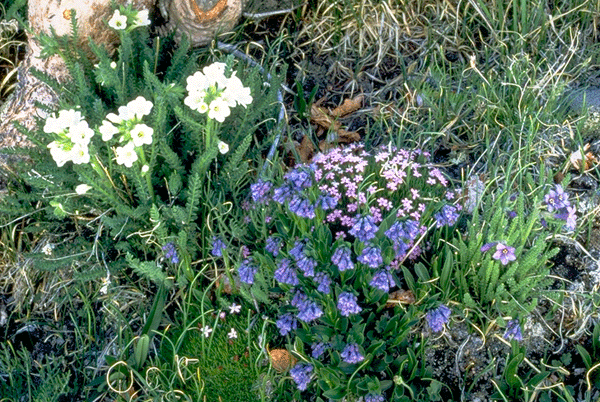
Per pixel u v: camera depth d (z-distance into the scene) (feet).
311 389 3.04
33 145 3.48
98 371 3.18
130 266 3.13
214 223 3.29
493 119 3.47
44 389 3.08
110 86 3.35
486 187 3.13
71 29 3.33
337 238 2.99
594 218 3.22
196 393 3.06
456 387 3.02
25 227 3.40
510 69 3.46
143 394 3.10
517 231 2.94
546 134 3.42
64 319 3.31
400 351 3.04
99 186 3.10
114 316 3.24
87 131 2.89
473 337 3.06
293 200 2.93
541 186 3.16
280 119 3.46
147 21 3.31
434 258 3.10
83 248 3.30
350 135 3.54
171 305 3.25
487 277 2.97
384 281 2.87
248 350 3.12
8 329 3.33
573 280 3.13
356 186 3.19
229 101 2.98
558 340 3.06
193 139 3.23
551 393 2.97
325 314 3.02
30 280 3.36
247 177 3.37
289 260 2.95
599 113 3.43
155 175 3.27
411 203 3.18
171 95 3.15
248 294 3.10
